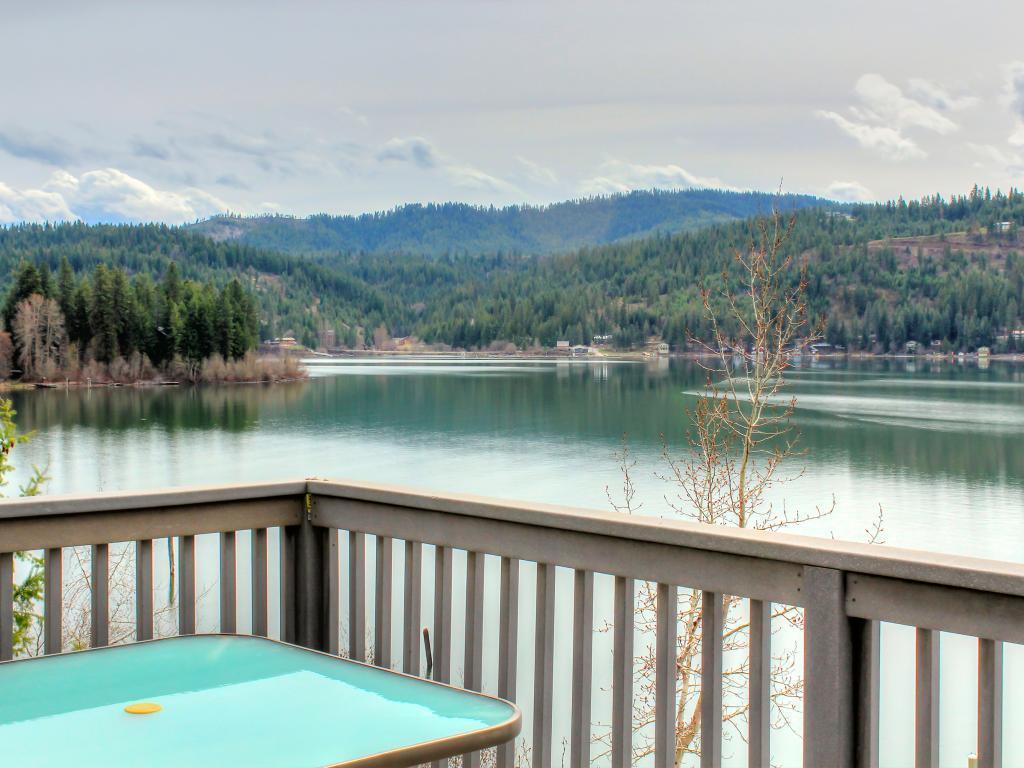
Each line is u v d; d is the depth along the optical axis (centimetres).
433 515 202
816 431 4353
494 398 7031
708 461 734
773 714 758
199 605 1297
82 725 134
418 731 132
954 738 891
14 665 161
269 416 5878
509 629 192
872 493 2927
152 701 144
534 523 184
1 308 8294
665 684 172
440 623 202
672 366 11950
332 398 7212
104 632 206
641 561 174
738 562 164
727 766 838
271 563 1031
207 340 8862
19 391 7606
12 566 200
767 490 2903
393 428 5134
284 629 227
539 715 186
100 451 4212
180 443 4512
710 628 168
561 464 3572
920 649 147
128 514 205
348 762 121
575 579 183
